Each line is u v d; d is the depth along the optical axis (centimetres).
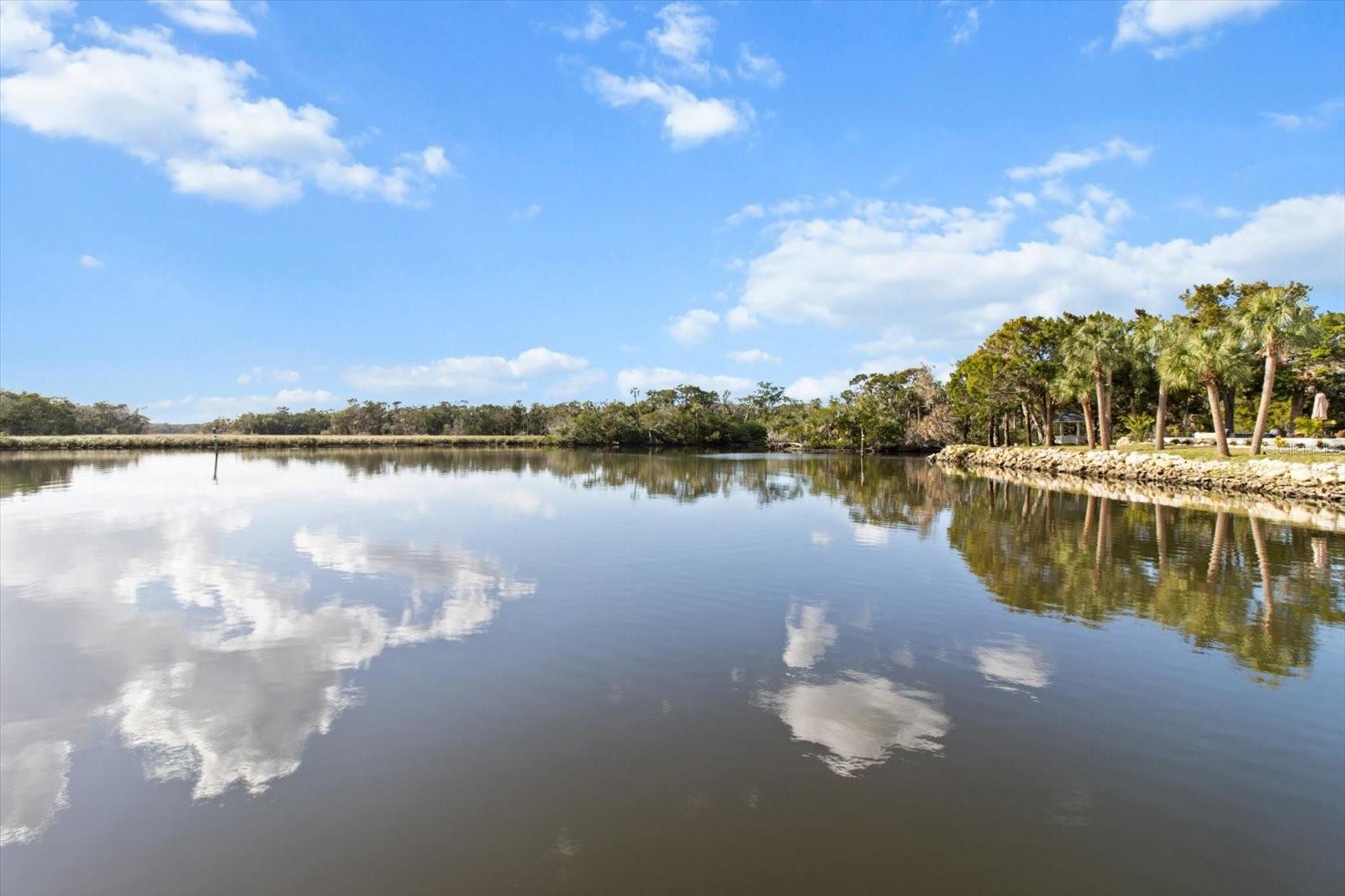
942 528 2227
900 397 9506
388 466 5572
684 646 1034
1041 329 6025
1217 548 1864
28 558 1639
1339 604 1291
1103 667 957
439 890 486
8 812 584
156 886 495
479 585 1404
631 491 3441
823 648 1030
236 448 8838
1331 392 5041
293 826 564
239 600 1268
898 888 489
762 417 13450
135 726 745
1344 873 515
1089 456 4778
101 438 8131
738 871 506
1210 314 4691
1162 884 500
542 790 619
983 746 715
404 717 771
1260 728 769
